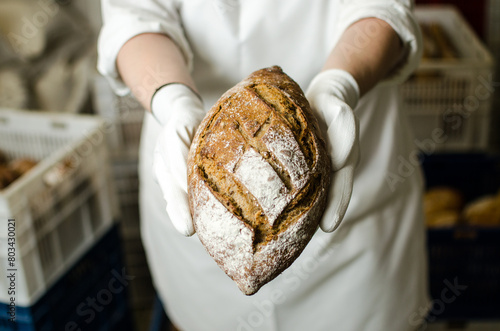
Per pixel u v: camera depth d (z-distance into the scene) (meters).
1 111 1.55
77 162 1.33
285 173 0.65
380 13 0.81
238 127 0.67
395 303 1.04
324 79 0.77
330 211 0.70
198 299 1.09
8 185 1.39
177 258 1.08
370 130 0.97
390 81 0.89
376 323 1.04
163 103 0.79
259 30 0.91
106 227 1.44
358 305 1.03
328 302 1.03
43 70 1.93
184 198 0.71
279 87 0.70
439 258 1.47
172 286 1.14
